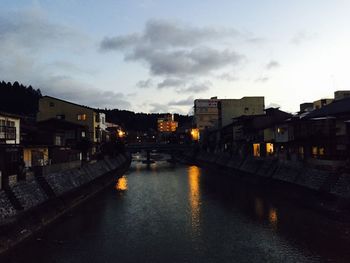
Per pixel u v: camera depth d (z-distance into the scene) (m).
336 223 28.27
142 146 104.50
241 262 21.09
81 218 32.25
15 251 22.55
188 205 38.22
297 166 42.19
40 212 28.78
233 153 76.25
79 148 56.28
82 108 69.38
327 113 39.94
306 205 35.25
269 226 28.50
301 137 43.00
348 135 35.94
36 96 157.50
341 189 31.62
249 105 90.62
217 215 33.16
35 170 33.69
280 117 63.12
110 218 32.34
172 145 107.56
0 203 24.22
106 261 21.50
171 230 28.33
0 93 142.75
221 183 56.03
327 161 35.97
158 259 21.83
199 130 122.06
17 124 37.03
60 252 22.83
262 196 42.16
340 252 22.03
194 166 96.31
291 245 23.69
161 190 49.72
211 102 124.81
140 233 27.50
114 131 107.88
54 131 48.12
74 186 41.28
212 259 21.72
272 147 56.59
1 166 29.36
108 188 52.19
